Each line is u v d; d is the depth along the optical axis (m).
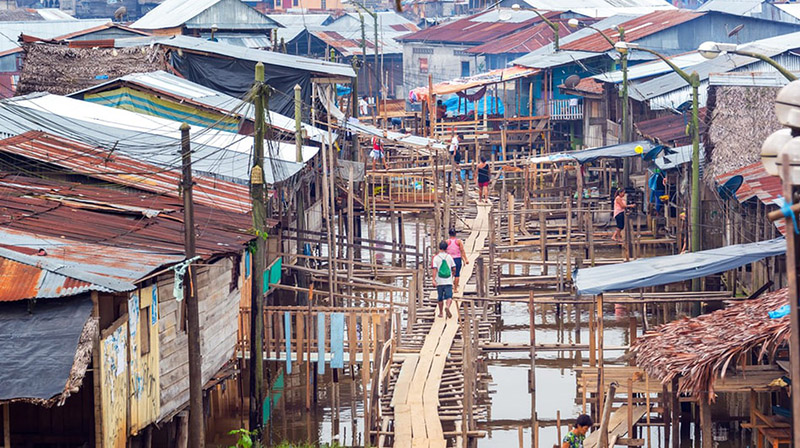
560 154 89.62
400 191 86.31
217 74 85.44
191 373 38.31
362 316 49.00
